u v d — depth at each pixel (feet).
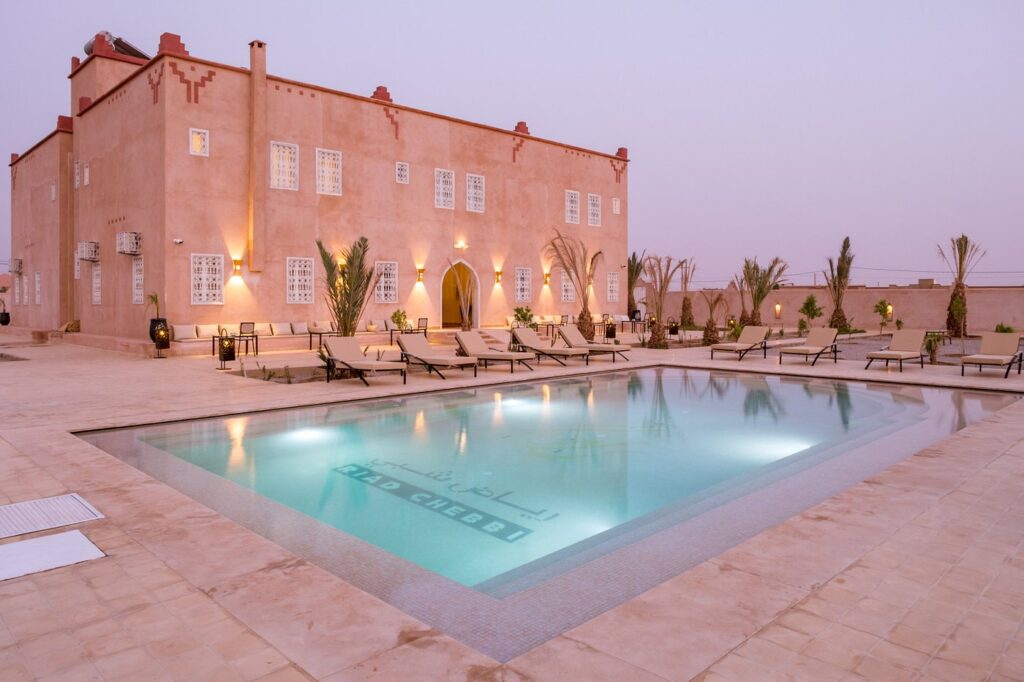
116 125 62.08
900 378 37.42
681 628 8.77
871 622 8.89
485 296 76.18
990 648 8.17
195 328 53.98
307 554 12.69
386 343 62.44
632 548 13.11
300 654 8.14
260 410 28.04
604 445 23.26
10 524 13.15
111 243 63.62
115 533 12.66
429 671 7.75
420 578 11.57
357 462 20.72
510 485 18.26
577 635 8.62
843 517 13.46
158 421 25.18
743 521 14.75
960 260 80.94
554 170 82.64
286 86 60.13
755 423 27.20
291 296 60.85
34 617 9.12
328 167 63.16
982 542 11.98
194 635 8.63
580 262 85.56
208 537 12.48
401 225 68.44
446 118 71.82
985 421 24.17
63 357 51.42
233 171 57.47
